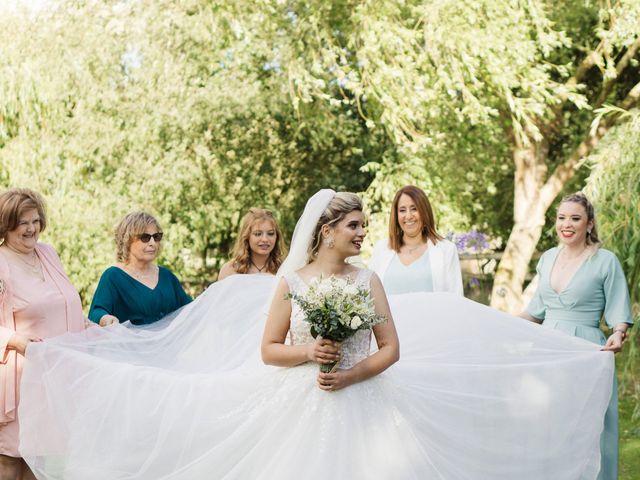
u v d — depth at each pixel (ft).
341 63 38.81
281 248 17.87
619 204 23.11
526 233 41.32
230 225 43.06
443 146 40.55
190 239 40.04
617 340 14.26
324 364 10.71
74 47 36.17
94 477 12.63
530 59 35.24
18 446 13.67
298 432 10.84
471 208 44.47
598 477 14.53
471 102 34.65
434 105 36.63
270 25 36.70
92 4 36.76
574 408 13.51
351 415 10.84
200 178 39.58
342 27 37.83
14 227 14.16
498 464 12.89
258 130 42.34
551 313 15.79
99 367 13.43
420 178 38.99
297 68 36.55
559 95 39.70
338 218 11.39
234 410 12.07
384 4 34.60
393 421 11.14
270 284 15.87
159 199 37.58
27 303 14.06
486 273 48.34
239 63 37.81
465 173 42.93
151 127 37.37
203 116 39.19
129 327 15.48
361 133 43.93
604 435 14.56
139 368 13.33
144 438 12.64
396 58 34.88
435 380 13.37
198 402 12.37
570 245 15.60
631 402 27.53
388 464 10.69
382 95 34.73
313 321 10.44
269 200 42.88
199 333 15.01
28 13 36.29
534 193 41.55
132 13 36.86
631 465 20.34
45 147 35.47
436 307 14.64
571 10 38.65
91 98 36.45
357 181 44.88
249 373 12.43
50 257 15.06
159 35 37.32
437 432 12.51
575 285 15.31
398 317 14.61
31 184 35.29
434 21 33.55
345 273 11.57
